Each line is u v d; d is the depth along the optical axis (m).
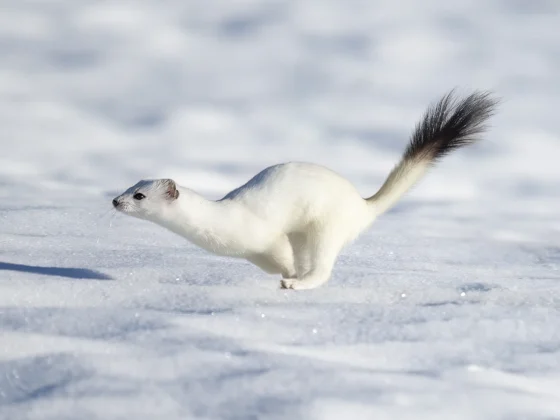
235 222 18.02
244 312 13.82
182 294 15.27
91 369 10.52
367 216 19.41
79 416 9.23
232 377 10.38
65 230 26.73
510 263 25.39
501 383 11.13
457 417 9.78
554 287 18.38
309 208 18.27
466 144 20.77
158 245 24.42
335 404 9.70
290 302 15.33
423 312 14.73
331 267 18.20
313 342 12.41
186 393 9.85
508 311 15.12
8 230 26.30
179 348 11.37
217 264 20.47
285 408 9.52
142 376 10.34
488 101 21.47
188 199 17.92
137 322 12.67
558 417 10.03
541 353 12.63
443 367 11.63
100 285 15.66
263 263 19.02
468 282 19.05
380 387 10.38
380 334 13.06
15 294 14.72
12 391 9.96
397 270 21.41
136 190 17.92
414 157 20.19
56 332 12.18
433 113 20.69
